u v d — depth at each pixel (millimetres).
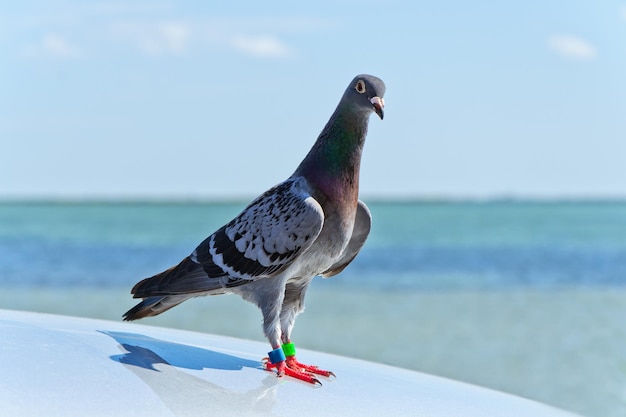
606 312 22938
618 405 12711
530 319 21797
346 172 4484
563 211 139875
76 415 2717
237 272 4430
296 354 4617
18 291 28734
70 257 44219
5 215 117875
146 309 4582
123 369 3250
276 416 3016
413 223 93812
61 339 3564
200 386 3219
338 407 3236
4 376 2961
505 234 74938
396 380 3908
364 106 4391
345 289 30672
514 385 14031
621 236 71250
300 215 4371
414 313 23359
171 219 100625
